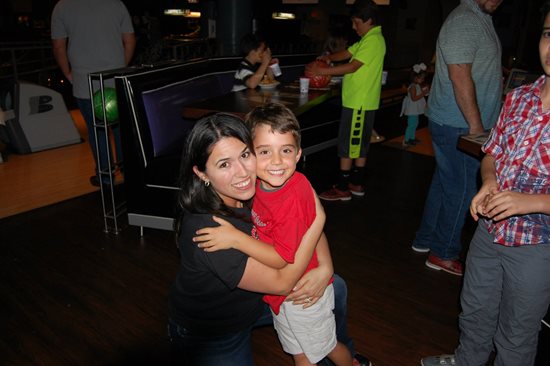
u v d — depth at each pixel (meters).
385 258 3.30
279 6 12.56
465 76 2.52
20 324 2.51
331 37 5.50
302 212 1.47
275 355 2.37
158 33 9.22
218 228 1.37
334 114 5.14
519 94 1.60
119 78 3.12
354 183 4.41
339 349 1.89
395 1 12.22
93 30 3.99
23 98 5.27
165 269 3.09
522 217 1.58
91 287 2.87
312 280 1.63
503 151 1.63
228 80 4.73
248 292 1.55
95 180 4.43
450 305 2.78
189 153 1.38
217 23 6.53
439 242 3.11
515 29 10.89
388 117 6.73
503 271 1.73
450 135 2.77
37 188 4.39
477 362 2.04
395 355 2.36
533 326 1.70
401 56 13.11
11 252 3.25
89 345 2.38
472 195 2.87
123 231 3.59
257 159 1.47
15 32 11.66
